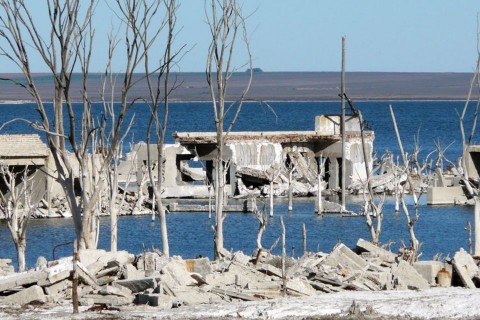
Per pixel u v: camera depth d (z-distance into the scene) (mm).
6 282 110812
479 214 166125
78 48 129625
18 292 109000
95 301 107250
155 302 106250
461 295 109625
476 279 125875
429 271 126438
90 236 136000
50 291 110625
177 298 108000
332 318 95688
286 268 127938
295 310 102250
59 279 111000
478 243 165250
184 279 114500
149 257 119375
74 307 101375
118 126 134750
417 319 96250
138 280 110062
